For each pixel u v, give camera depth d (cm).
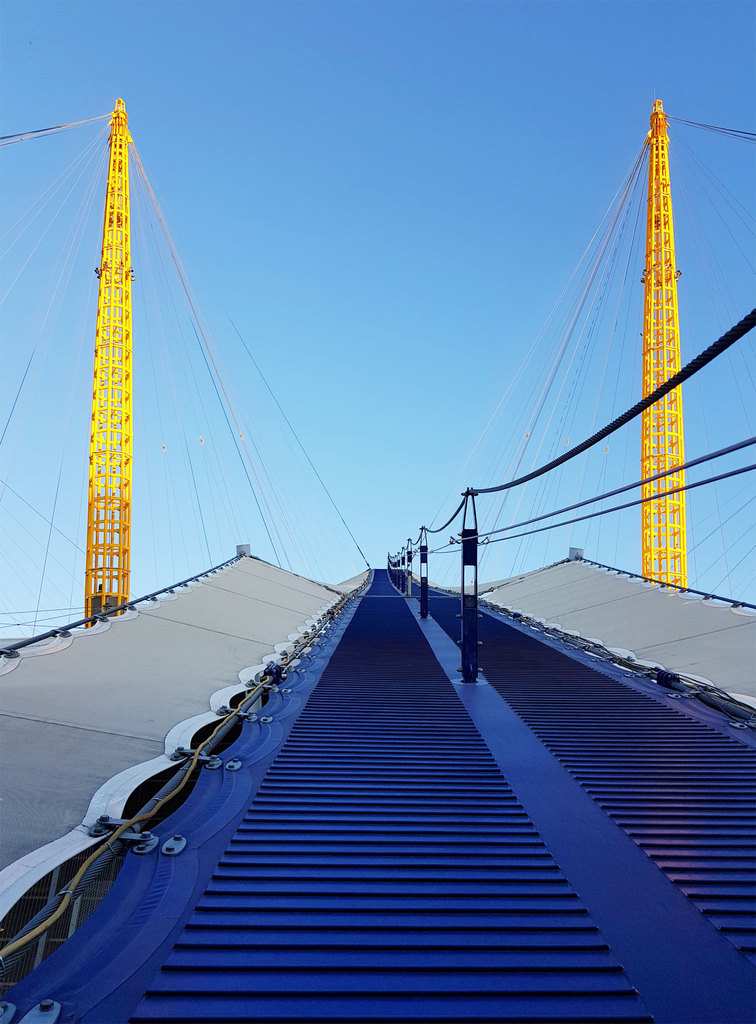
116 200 5809
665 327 5472
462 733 785
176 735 738
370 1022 302
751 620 1359
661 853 473
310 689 1014
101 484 5331
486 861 462
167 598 1462
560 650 1436
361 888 422
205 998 318
